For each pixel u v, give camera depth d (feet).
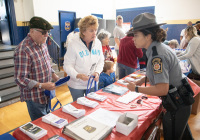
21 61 4.70
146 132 4.10
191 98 4.04
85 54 5.86
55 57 17.58
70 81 6.38
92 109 4.74
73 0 21.12
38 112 5.57
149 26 3.64
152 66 3.69
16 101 11.26
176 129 4.28
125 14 27.91
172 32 23.79
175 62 3.80
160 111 4.97
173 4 22.93
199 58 9.65
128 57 10.12
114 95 5.77
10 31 17.28
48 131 3.72
